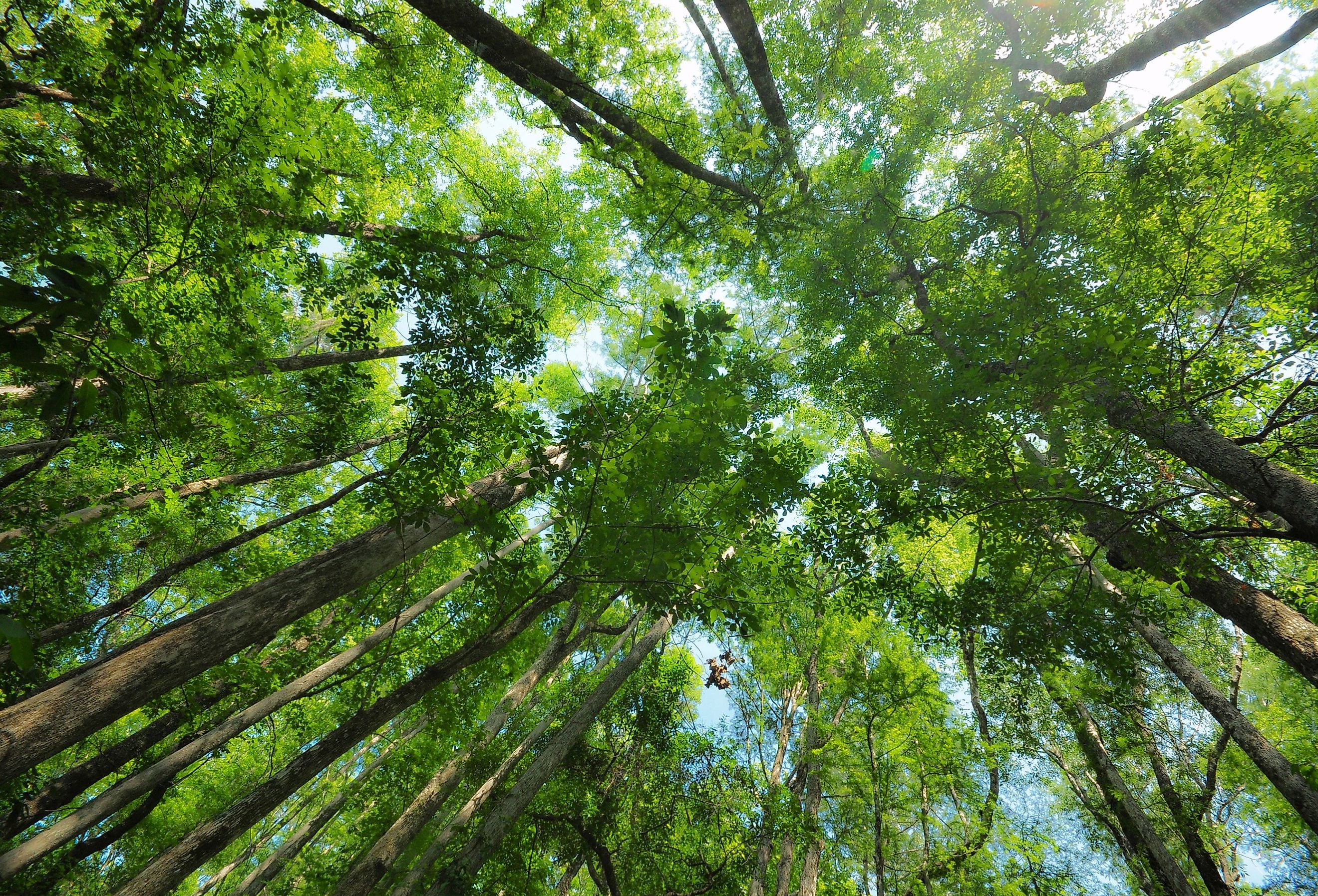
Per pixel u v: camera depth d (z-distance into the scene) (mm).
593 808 9625
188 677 3963
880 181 8797
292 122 5586
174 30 4977
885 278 9227
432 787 7801
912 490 7098
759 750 12453
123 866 9711
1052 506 5637
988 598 6293
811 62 8656
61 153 5832
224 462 8523
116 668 3686
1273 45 7211
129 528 8031
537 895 9156
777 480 5031
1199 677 7812
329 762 5562
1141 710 9508
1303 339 5633
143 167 4863
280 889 9477
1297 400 6023
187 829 10211
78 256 1484
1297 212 6500
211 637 4105
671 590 4898
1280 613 5594
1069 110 7852
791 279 10047
